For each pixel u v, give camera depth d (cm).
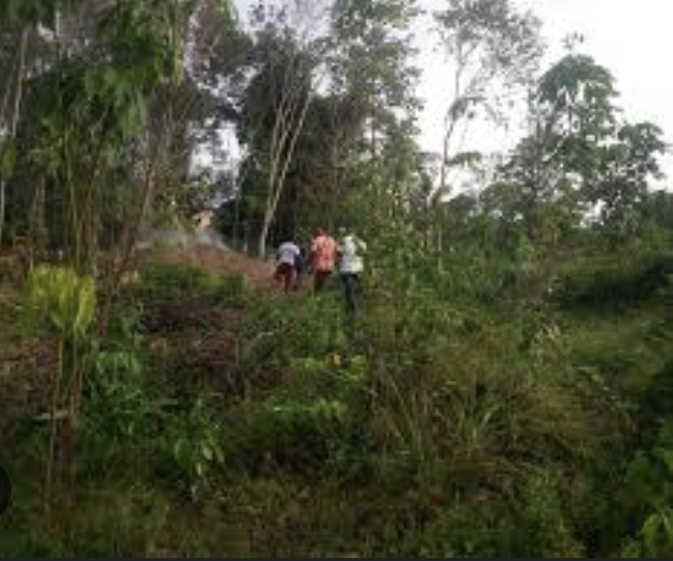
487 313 1034
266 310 1171
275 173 3409
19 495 684
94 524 656
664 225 2302
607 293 1639
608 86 1059
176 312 1194
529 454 797
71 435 669
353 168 1380
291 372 908
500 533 668
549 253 1102
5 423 779
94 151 659
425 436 775
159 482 738
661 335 1138
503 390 862
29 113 672
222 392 916
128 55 653
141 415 770
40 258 717
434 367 863
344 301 1275
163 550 652
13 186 1326
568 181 1116
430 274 1060
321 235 1634
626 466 754
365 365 869
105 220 761
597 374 942
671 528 598
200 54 750
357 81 2936
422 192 1177
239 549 663
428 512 709
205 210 1407
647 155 1877
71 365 698
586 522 698
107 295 751
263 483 754
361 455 781
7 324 1059
